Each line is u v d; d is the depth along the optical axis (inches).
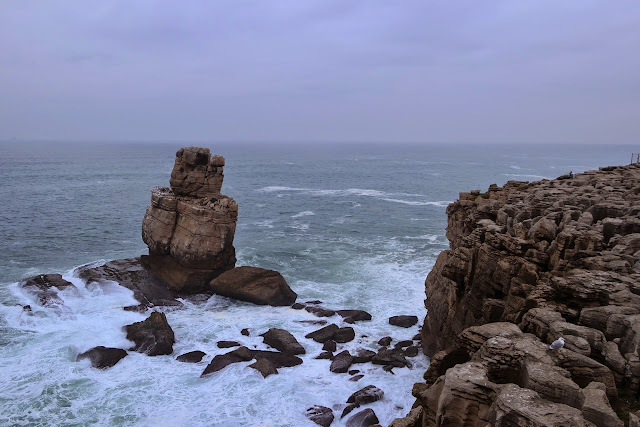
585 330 475.2
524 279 772.0
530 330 537.3
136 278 1628.9
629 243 752.3
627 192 1202.6
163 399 954.1
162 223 1665.8
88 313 1379.2
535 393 361.7
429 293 1224.2
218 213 1585.9
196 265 1590.8
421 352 1186.0
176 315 1414.9
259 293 1512.1
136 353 1157.1
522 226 889.5
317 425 866.8
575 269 682.2
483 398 382.6
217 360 1088.2
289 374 1056.2
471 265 939.3
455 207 1405.0
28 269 1868.8
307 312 1444.4
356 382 1024.2
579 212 970.1
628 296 544.4
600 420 341.1
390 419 890.1
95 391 981.2
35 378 1021.8
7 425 866.1
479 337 505.4
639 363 430.3
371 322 1371.8
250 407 926.4
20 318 1320.1
